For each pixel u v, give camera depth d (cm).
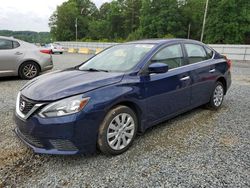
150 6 5269
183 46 427
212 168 284
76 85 295
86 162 299
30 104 285
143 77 338
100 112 287
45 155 315
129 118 324
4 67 765
